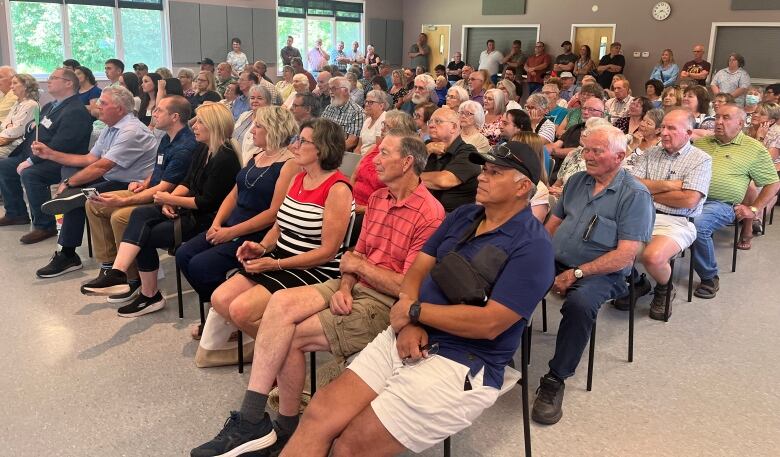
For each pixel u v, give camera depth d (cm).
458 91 423
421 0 1360
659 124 355
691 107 488
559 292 241
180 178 323
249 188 272
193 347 274
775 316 317
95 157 380
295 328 193
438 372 162
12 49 969
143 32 1102
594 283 235
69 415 221
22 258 385
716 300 339
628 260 238
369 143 454
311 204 231
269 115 270
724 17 953
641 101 447
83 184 364
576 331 221
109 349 271
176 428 215
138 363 259
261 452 187
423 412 158
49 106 446
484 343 168
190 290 342
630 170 332
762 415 228
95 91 567
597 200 250
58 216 407
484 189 172
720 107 358
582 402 236
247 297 216
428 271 191
